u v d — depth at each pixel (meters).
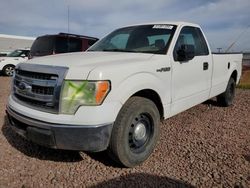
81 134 2.88
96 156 3.70
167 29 4.38
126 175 3.21
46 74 3.09
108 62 3.31
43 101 3.07
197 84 4.71
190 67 4.40
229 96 6.43
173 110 4.11
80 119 2.88
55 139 2.95
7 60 15.72
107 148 3.19
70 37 10.44
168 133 4.61
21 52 16.58
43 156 3.69
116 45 4.57
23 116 3.20
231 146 4.07
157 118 3.65
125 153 3.22
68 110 2.92
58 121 2.91
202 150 3.92
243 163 3.51
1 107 6.29
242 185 3.00
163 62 3.79
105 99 2.96
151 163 3.53
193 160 3.60
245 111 6.18
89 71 2.94
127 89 3.17
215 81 5.46
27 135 3.17
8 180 3.07
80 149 2.93
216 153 3.82
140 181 3.08
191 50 4.16
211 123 5.22
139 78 3.35
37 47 10.50
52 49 10.02
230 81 6.35
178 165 3.46
